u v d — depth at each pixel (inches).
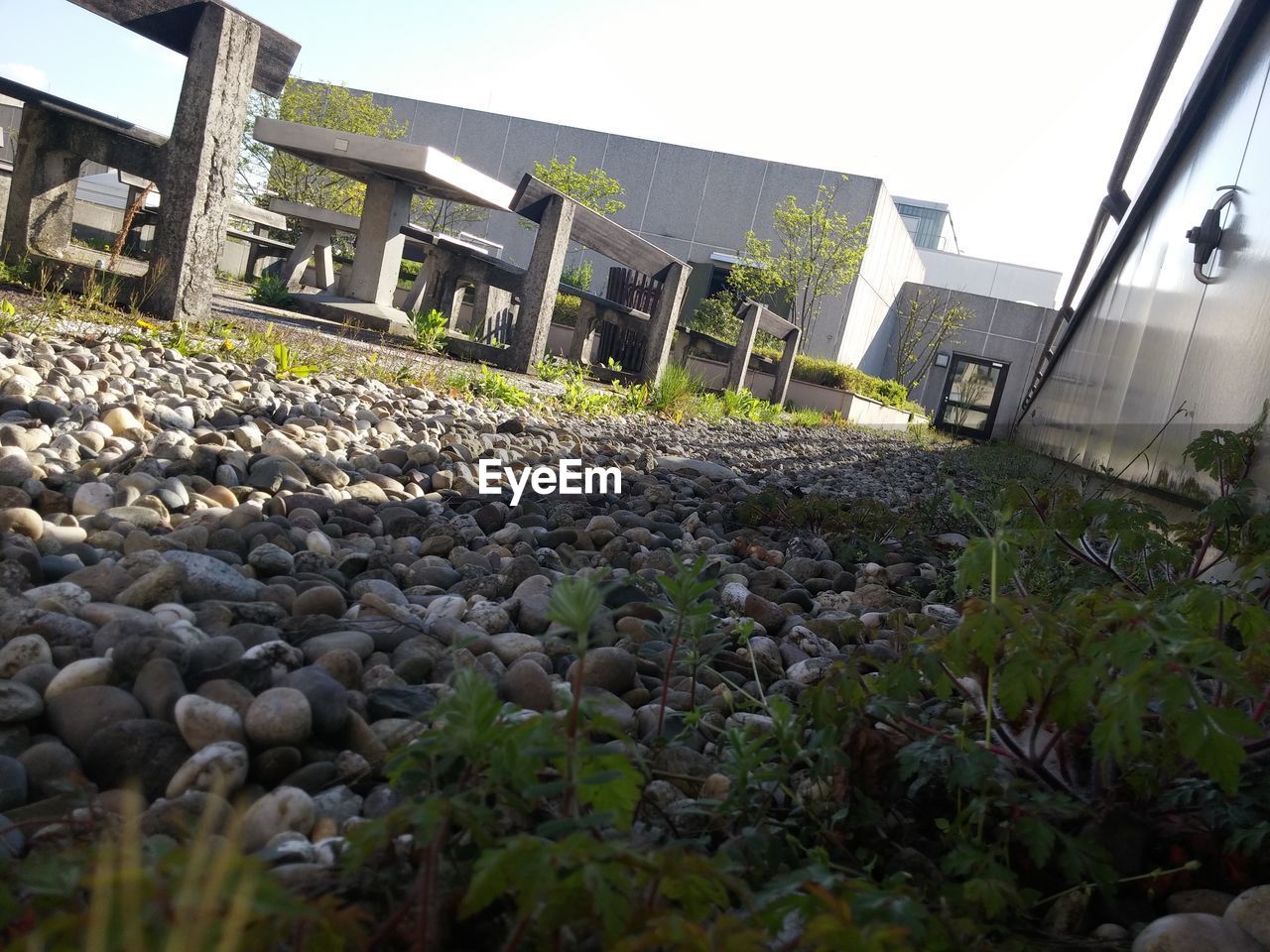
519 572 105.9
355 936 32.1
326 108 943.0
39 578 79.9
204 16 203.5
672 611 65.6
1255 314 139.1
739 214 1041.5
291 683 62.4
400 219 359.3
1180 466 154.6
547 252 343.0
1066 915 50.0
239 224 531.8
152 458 119.3
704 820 55.1
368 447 169.9
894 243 1123.3
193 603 80.9
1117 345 289.4
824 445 415.8
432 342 331.0
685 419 370.9
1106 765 57.4
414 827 41.0
